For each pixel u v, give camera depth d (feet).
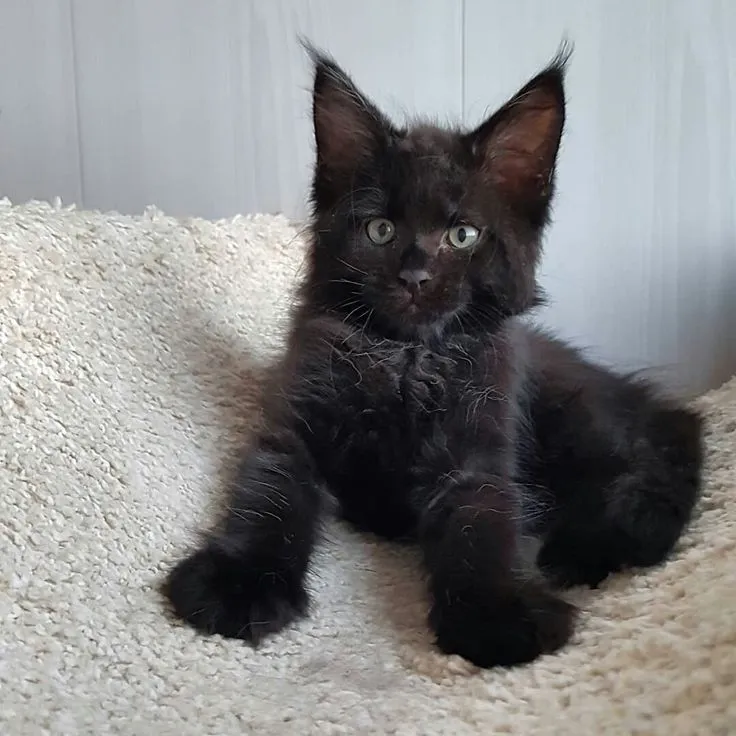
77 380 1.04
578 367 1.22
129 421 1.03
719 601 0.77
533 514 1.04
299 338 1.08
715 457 1.13
